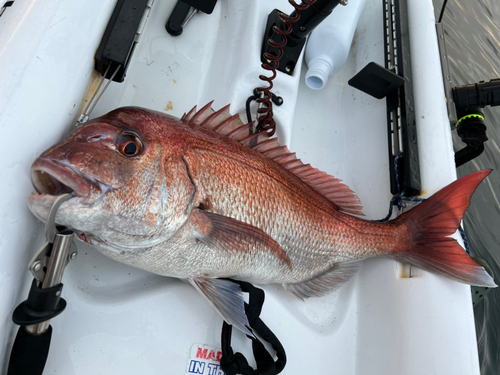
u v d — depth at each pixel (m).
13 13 0.46
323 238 0.68
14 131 0.43
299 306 0.73
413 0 0.95
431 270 0.70
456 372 0.61
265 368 0.60
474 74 1.68
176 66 0.81
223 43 0.85
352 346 0.73
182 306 0.62
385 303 0.72
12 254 0.44
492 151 1.55
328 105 0.96
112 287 0.61
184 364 0.59
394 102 0.83
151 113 0.53
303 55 0.92
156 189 0.49
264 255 0.61
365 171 0.87
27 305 0.43
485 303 1.26
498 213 1.43
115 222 0.47
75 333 0.55
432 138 0.79
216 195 0.55
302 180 0.70
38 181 0.45
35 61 0.46
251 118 0.78
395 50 0.88
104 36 0.57
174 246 0.53
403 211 0.78
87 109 0.55
